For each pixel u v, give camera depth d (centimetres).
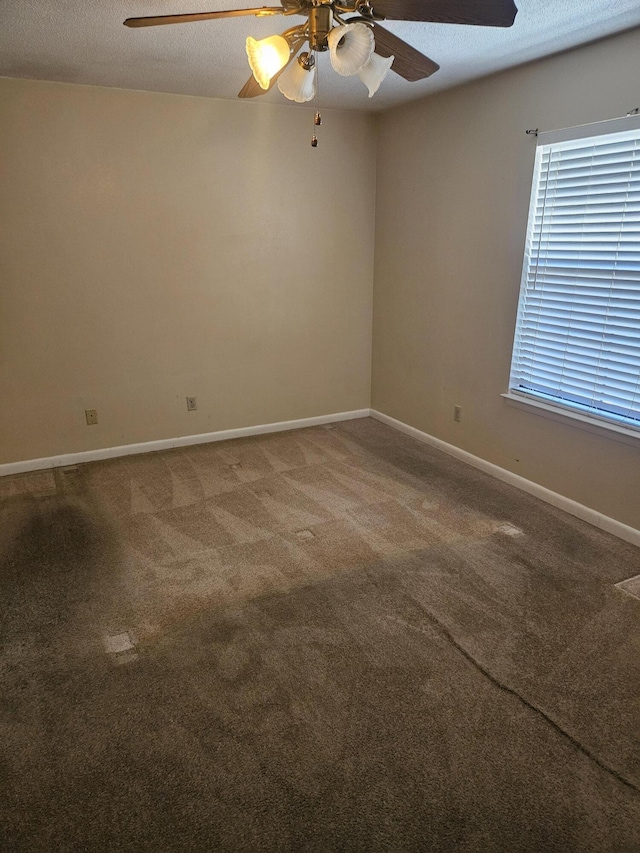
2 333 329
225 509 304
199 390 396
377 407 460
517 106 288
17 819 140
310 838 135
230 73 289
